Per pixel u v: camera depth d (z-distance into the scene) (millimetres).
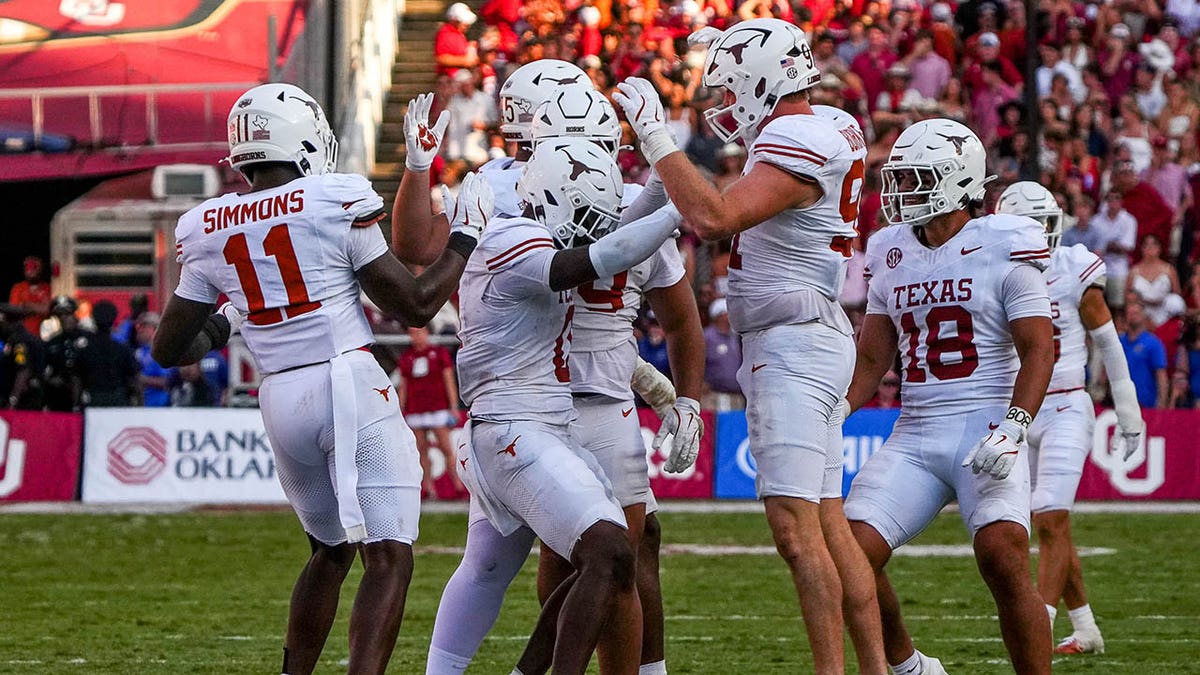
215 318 20938
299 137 19500
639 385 22609
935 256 21703
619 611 18922
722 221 19062
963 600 33406
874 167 57531
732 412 53188
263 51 62938
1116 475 52688
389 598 18828
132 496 51594
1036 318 20969
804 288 20234
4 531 45000
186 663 26453
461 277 19734
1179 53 68750
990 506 20953
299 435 19172
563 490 18516
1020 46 65562
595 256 18500
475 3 72375
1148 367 52812
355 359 19188
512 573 20031
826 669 19859
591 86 20766
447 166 58562
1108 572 37656
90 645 28219
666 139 19125
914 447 21625
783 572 37562
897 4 65438
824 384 20281
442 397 52062
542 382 19188
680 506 51312
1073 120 62594
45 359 52688
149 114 61000
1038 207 27016
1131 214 58125
